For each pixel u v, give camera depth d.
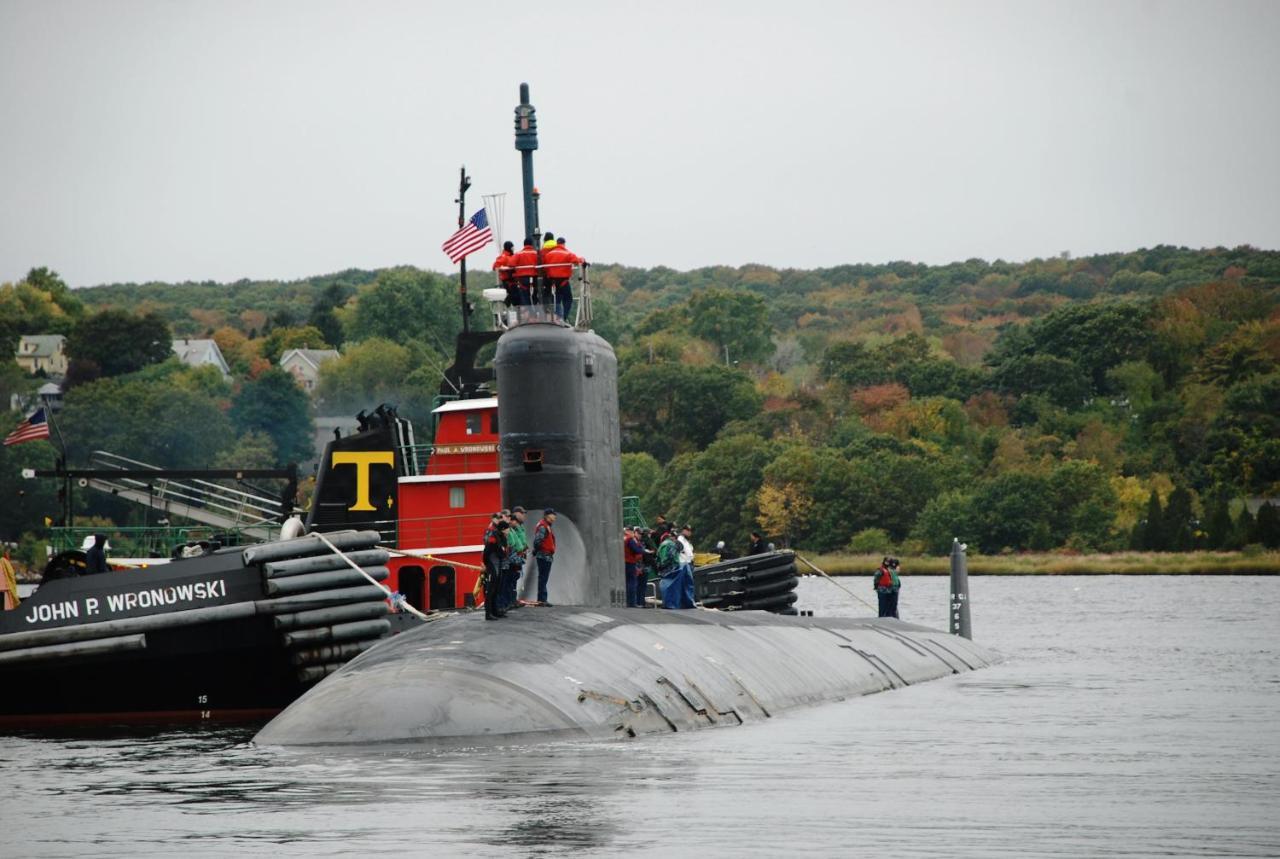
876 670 123.50
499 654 85.75
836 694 111.81
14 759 91.50
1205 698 117.62
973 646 155.00
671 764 78.88
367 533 118.44
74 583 113.12
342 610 115.75
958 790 74.94
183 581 113.56
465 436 143.62
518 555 92.94
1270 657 158.75
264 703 118.25
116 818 70.19
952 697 117.38
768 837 64.50
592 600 98.81
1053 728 98.12
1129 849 63.03
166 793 76.44
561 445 97.69
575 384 97.94
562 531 98.00
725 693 96.06
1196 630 198.75
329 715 83.12
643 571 119.62
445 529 139.62
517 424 98.06
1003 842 64.06
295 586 114.38
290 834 65.00
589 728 83.12
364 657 90.06
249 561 113.50
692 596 122.88
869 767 80.94
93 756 92.38
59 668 112.31
